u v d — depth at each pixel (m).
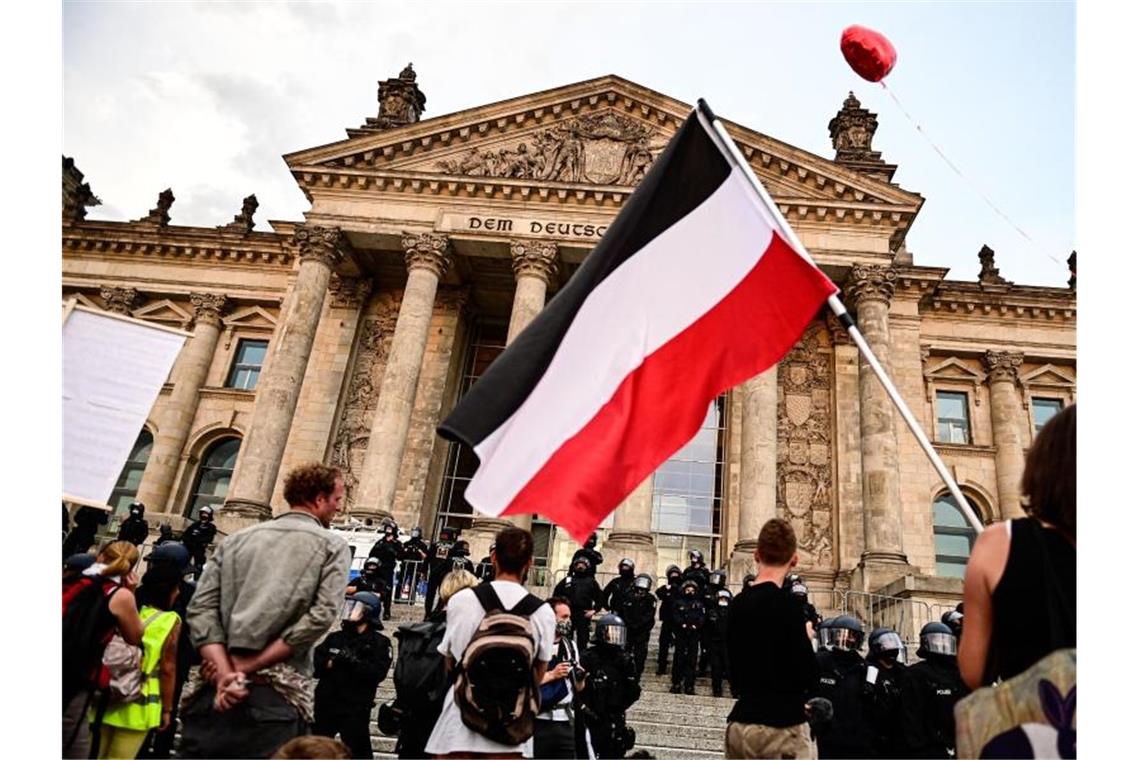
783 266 7.36
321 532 6.35
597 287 7.54
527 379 7.11
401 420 34.56
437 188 38.66
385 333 41.31
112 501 42.66
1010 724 3.57
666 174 7.98
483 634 6.47
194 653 10.97
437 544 26.22
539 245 37.28
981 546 4.22
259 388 37.12
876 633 9.20
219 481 43.28
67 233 47.19
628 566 20.31
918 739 8.29
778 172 38.78
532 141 40.00
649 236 7.75
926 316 43.56
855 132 43.34
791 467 38.03
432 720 8.95
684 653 19.03
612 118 40.12
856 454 37.25
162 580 8.86
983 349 42.78
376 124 42.56
